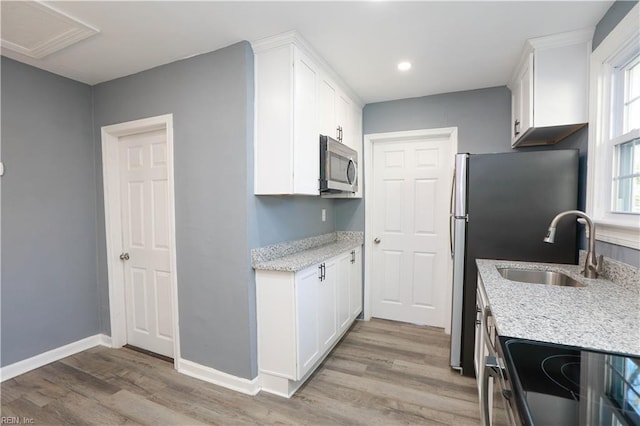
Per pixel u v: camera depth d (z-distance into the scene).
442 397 2.00
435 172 3.14
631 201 1.57
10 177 2.22
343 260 2.80
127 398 1.99
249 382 2.04
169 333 2.54
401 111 3.13
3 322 2.19
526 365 0.81
